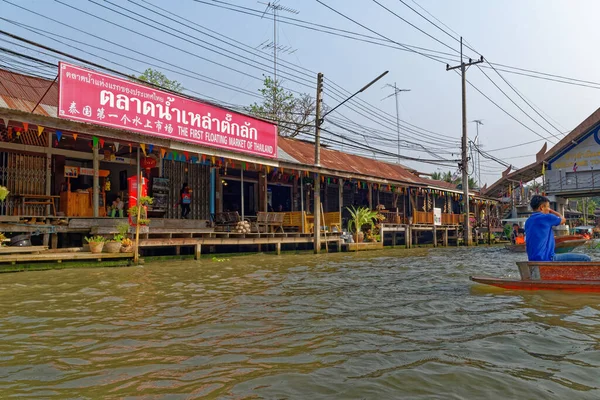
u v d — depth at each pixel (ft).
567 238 51.98
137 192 35.76
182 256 42.11
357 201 82.89
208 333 13.47
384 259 44.80
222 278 27.04
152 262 38.17
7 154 39.81
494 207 127.85
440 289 22.08
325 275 28.96
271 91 94.63
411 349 11.66
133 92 35.53
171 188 51.65
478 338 12.65
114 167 51.24
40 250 32.50
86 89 32.50
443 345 12.01
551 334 12.92
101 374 9.95
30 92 43.65
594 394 8.70
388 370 10.06
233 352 11.53
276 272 30.81
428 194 93.45
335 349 11.73
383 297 19.84
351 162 81.87
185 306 17.75
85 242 37.40
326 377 9.66
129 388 9.11
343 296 20.20
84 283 24.38
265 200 63.77
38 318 15.56
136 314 16.20
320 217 60.85
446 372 9.87
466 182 82.99
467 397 8.56
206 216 55.01
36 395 8.76
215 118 42.42
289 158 59.11
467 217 83.05
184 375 9.86
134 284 24.13
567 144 95.55
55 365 10.57
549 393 8.73
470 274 29.84
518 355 11.07
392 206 92.17
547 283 19.75
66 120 31.14
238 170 61.05
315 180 54.70
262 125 47.83
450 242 92.07
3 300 19.11
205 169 55.36
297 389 9.00
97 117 33.01
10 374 9.96
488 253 58.08
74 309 17.13
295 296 20.22
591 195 100.94
